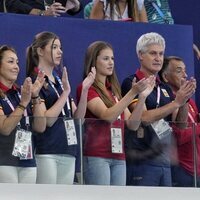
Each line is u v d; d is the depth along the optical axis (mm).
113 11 24625
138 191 20750
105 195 20438
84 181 20375
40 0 24344
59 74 23125
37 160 20000
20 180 19906
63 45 23719
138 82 21281
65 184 20203
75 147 20312
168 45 24797
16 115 19875
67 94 21172
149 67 22719
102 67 21938
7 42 23250
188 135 21203
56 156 20156
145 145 20906
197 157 21219
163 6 25547
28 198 19859
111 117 21219
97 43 22125
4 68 21125
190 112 23359
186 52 24969
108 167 20562
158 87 22641
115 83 22188
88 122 20438
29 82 20328
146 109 22250
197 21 27875
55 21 23750
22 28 23422
